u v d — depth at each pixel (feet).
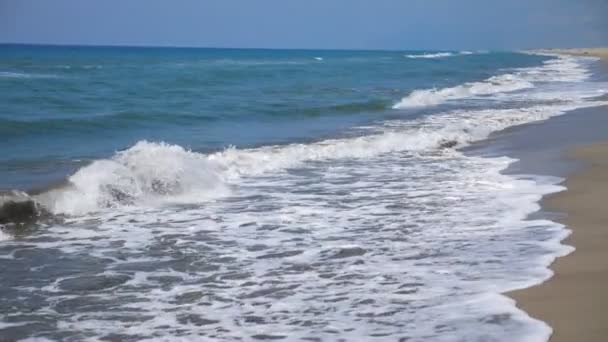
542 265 21.68
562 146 47.62
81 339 17.33
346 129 61.00
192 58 298.35
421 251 24.16
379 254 24.03
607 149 45.19
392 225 28.14
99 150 49.14
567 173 37.81
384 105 81.87
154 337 17.37
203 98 87.61
